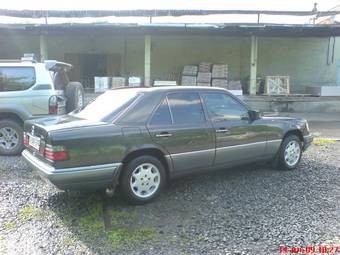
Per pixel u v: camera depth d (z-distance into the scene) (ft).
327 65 62.34
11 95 21.91
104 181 13.61
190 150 15.57
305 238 11.53
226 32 50.62
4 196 15.30
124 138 13.91
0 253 10.58
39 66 22.61
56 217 13.24
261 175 18.58
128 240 11.46
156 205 14.49
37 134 14.38
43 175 13.29
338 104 52.24
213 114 16.61
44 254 10.55
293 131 19.77
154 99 15.19
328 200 14.93
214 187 16.66
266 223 12.67
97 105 16.34
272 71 62.44
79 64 60.80
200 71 58.13
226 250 10.80
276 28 47.26
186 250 10.82
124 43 60.85
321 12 55.52
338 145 26.86
